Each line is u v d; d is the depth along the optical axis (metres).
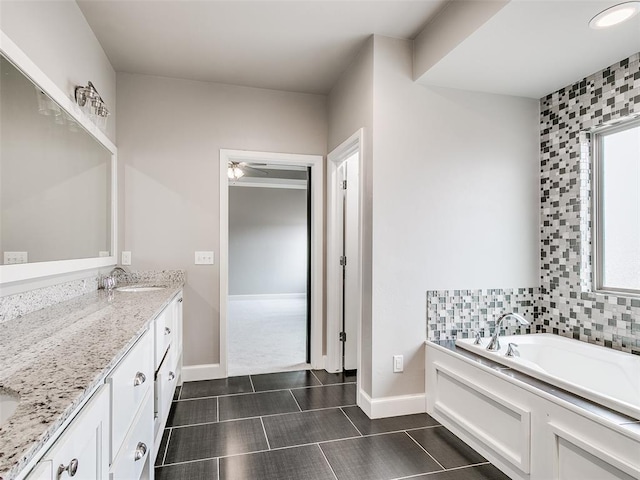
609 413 1.47
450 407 2.34
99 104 2.29
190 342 3.18
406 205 2.55
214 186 3.22
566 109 2.68
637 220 2.36
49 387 0.80
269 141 3.37
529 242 2.86
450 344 2.51
